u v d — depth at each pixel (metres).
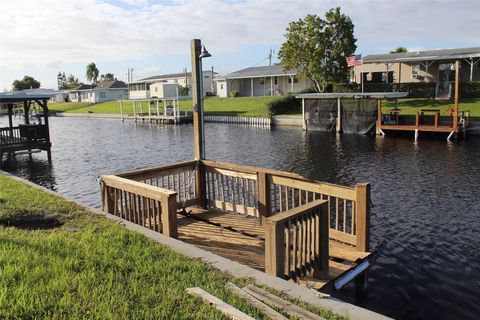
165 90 60.53
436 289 6.82
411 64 37.34
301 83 49.44
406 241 9.02
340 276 4.98
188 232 6.46
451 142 24.34
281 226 4.24
